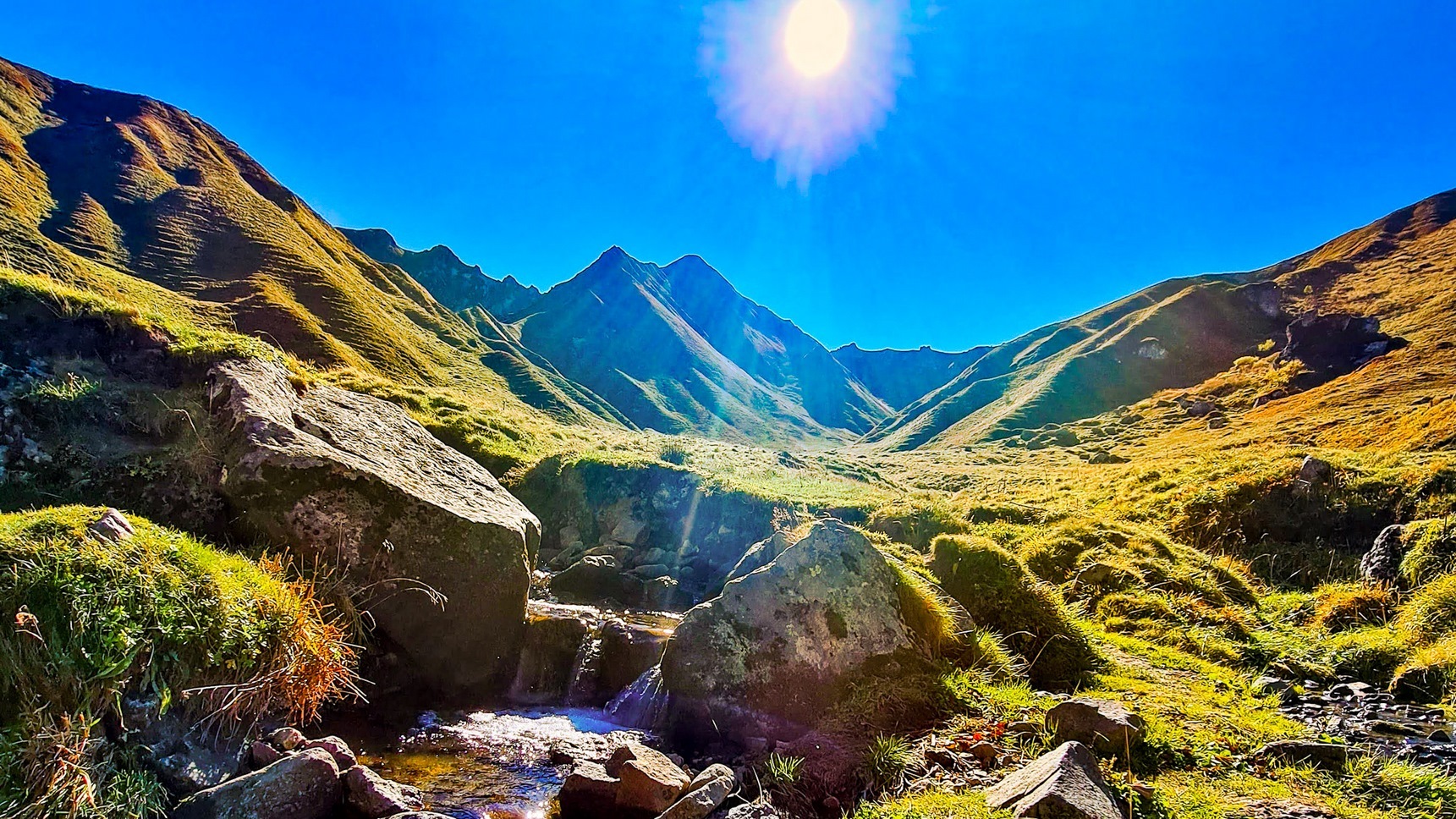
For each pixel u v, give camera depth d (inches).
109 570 209.3
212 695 220.2
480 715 320.8
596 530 735.7
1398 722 280.7
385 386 1077.1
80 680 189.2
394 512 327.9
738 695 292.0
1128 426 3671.3
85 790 178.4
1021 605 366.6
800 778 234.5
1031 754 230.7
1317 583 568.4
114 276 2933.1
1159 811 187.2
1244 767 221.5
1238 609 479.5
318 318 3444.9
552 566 655.1
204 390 362.9
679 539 719.7
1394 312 4566.9
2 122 4424.2
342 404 418.9
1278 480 721.6
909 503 842.8
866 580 315.0
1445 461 669.9
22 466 319.6
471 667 339.3
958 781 215.9
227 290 3427.7
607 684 362.9
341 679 267.7
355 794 209.9
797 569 315.3
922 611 324.2
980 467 2443.4
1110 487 1012.5
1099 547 591.2
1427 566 462.3
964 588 383.9
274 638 242.2
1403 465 716.0
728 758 270.8
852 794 226.5
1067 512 800.9
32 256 2667.3
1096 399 4739.2
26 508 302.5
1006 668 316.8
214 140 6067.9
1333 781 207.8
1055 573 566.6
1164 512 783.1
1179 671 353.7
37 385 340.8
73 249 3346.5
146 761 199.2
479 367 4601.4
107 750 191.0
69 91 5546.3
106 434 344.2
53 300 370.0
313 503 311.3
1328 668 366.9
